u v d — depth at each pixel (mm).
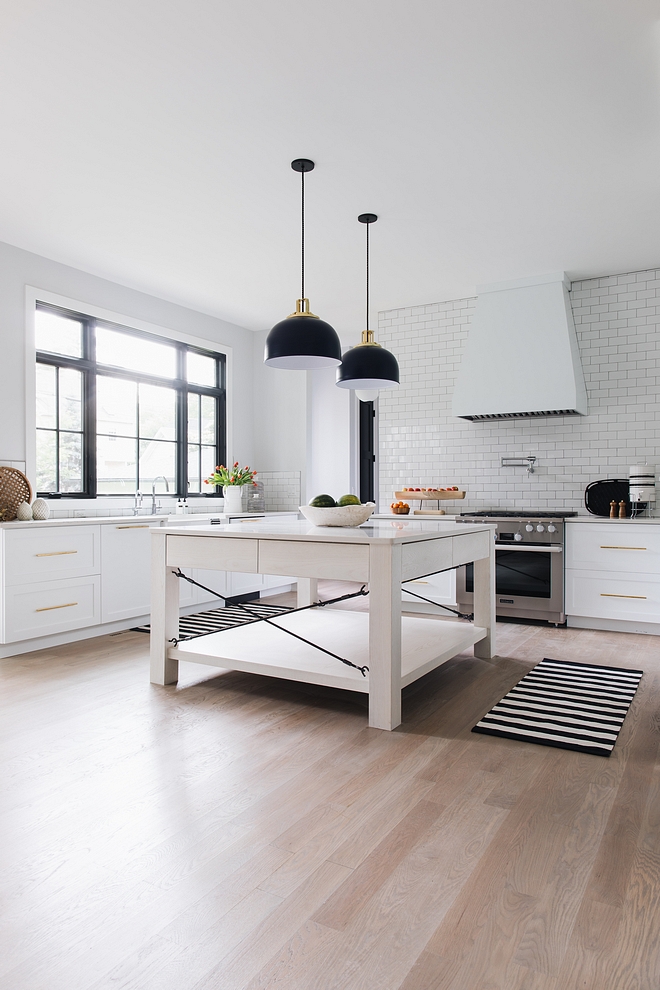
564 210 4129
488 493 5891
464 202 4016
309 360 3627
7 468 4426
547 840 1904
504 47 2635
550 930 1500
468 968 1379
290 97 2959
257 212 4160
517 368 5309
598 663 3926
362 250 4793
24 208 4113
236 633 3719
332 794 2191
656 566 4699
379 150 3410
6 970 1368
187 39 2584
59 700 3180
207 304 6211
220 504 6695
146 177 3711
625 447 5332
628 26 2512
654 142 3340
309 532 3164
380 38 2578
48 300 4949
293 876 1712
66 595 4402
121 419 5738
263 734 2744
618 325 5328
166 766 2408
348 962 1396
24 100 2977
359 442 7941
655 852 1841
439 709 3086
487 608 4039
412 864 1773
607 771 2395
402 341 6273
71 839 1891
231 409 6949
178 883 1679
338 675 2906
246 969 1374
